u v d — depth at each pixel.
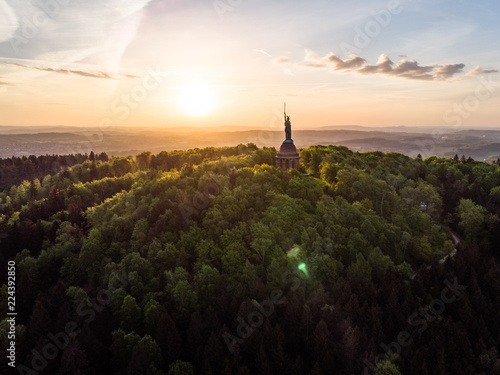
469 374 73.38
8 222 125.69
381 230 116.19
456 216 140.12
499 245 121.56
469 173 184.00
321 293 89.31
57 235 119.62
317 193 132.25
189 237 105.69
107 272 97.75
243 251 101.31
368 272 96.56
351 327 77.94
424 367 72.62
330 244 102.38
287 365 74.06
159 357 75.56
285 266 96.44
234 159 169.75
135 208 125.75
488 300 92.00
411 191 144.12
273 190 126.19
